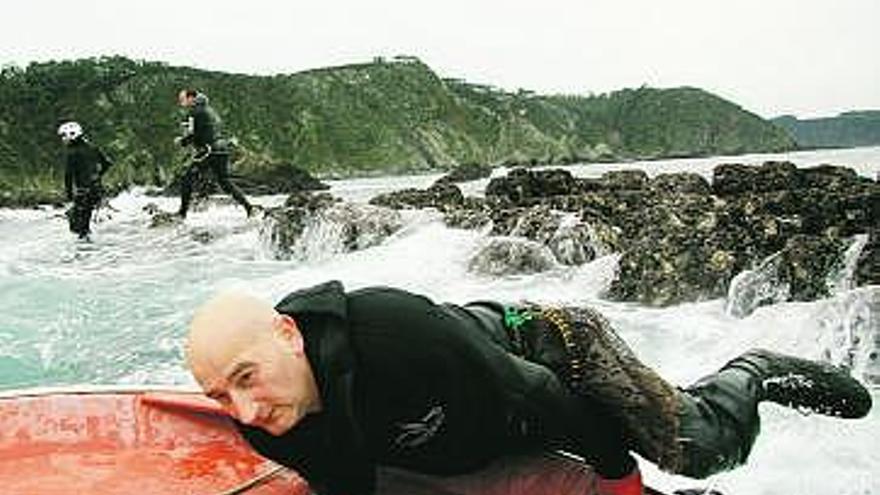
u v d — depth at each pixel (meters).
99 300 10.59
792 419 5.15
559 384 2.87
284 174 46.03
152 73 119.69
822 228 10.00
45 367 7.62
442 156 143.75
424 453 2.71
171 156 111.81
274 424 2.52
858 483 4.46
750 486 4.41
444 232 12.98
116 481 3.15
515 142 155.12
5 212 33.88
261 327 2.49
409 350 2.54
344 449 2.58
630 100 182.62
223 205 23.19
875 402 5.63
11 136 107.38
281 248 14.42
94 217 21.14
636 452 3.01
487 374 2.64
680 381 6.34
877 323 6.63
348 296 2.61
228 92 131.62
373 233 13.79
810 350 6.84
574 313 3.02
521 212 13.09
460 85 162.50
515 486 2.95
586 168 81.75
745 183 15.60
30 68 113.62
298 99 138.12
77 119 111.44
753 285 8.48
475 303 3.12
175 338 8.41
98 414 3.63
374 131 140.50
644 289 9.27
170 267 13.39
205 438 3.47
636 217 12.25
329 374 2.51
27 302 10.58
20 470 3.23
